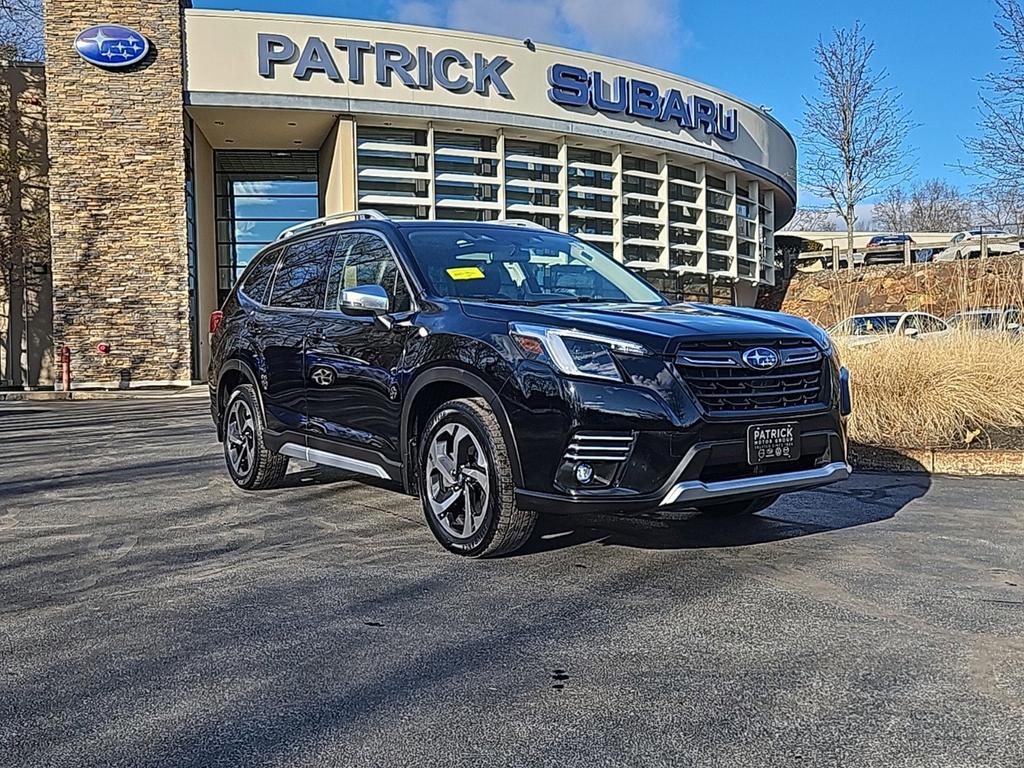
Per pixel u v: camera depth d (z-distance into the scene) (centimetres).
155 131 1988
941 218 5212
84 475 744
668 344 413
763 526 539
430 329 482
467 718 277
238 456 677
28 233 2133
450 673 313
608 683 303
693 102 2591
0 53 2225
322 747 259
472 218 2270
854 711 280
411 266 527
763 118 2984
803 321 489
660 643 341
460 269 533
